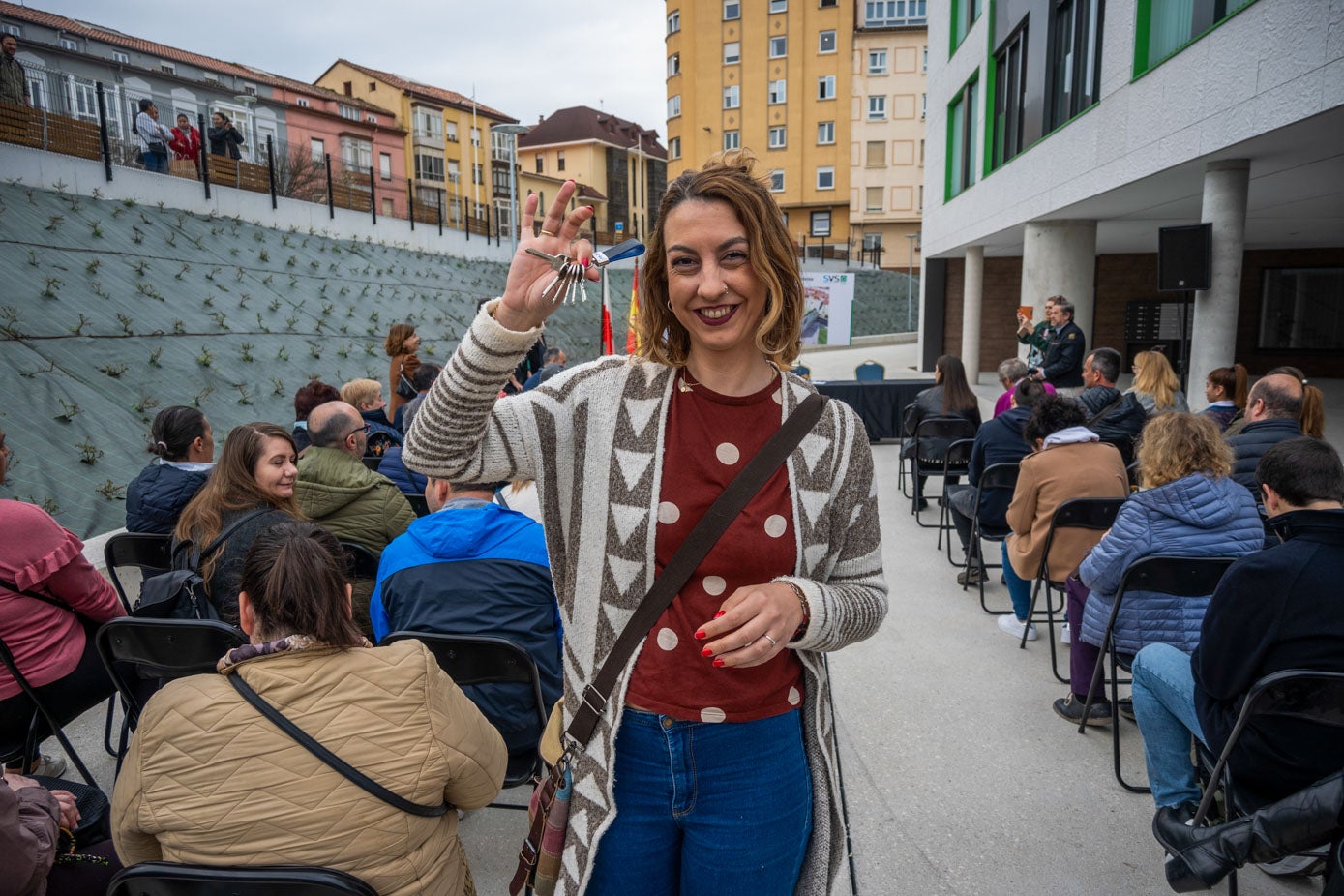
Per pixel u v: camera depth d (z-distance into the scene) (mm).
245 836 1416
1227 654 1932
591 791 1217
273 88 40438
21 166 10711
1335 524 1845
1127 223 10758
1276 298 15305
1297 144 5578
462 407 1102
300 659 1487
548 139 63594
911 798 2820
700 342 1196
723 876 1210
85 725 3285
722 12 45531
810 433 1221
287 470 2715
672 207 1150
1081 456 3730
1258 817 1859
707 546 1159
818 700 1282
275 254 14219
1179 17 6535
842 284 22391
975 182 13211
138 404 7758
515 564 2400
